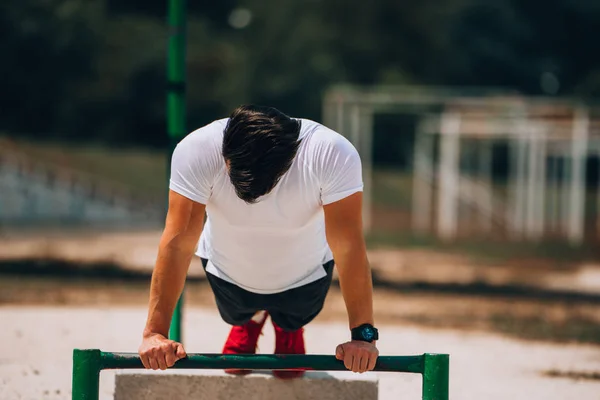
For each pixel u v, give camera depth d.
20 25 56.84
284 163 4.14
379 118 57.38
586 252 28.48
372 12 62.06
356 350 4.15
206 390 4.94
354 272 4.31
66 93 57.88
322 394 4.93
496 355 9.71
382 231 36.69
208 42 61.47
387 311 13.66
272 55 58.91
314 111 58.09
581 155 31.12
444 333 11.41
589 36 72.12
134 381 4.91
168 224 4.31
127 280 16.41
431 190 46.38
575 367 9.05
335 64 59.56
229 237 4.52
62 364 7.98
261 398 4.95
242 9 63.03
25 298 13.15
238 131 4.12
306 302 4.81
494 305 15.01
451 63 63.84
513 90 63.75
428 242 30.70
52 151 44.75
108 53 58.72
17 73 57.03
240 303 4.83
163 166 47.19
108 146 57.59
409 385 7.23
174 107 6.49
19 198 37.03
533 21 71.81
